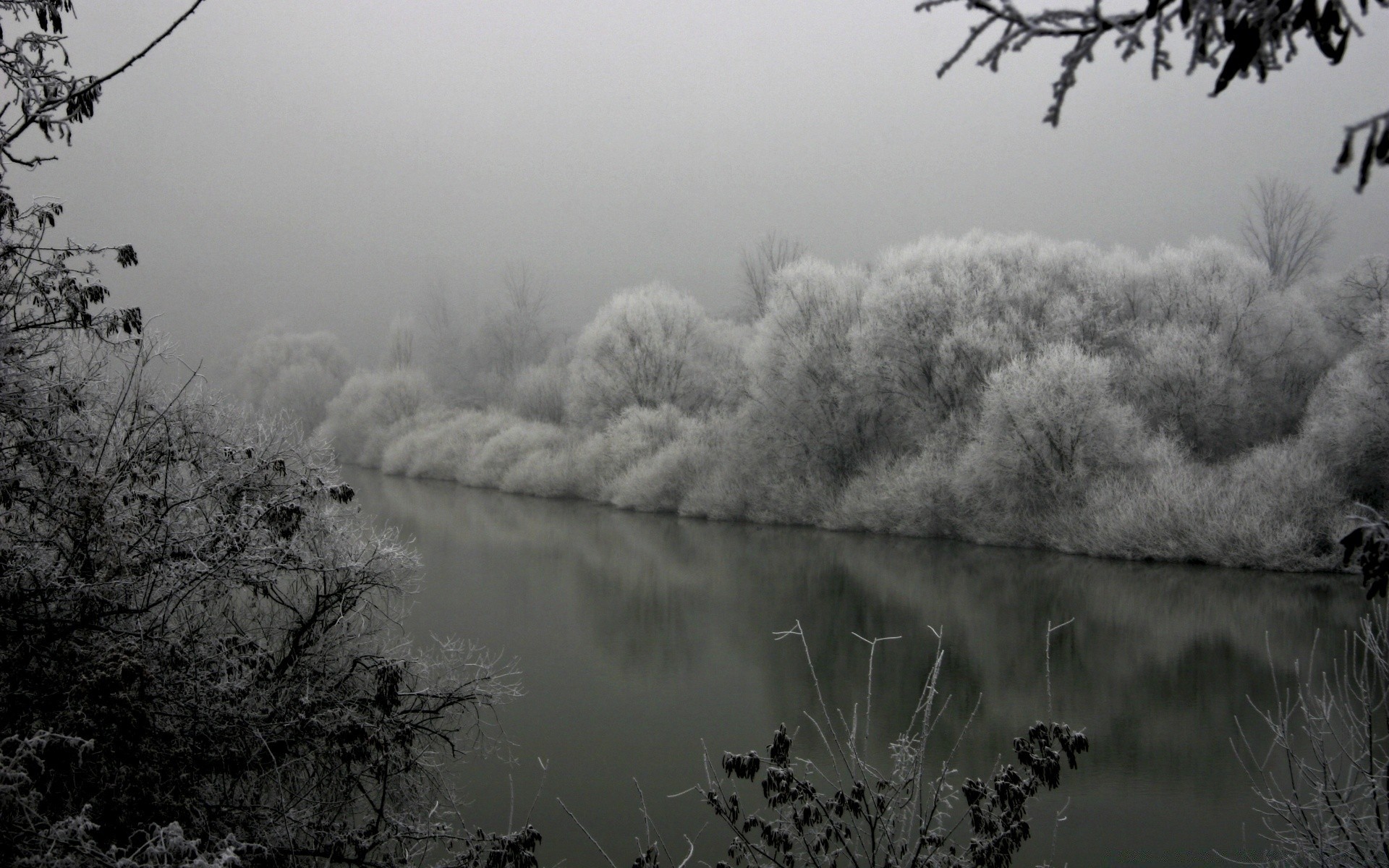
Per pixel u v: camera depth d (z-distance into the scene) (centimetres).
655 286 4069
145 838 481
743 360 3206
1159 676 1413
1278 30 159
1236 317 2788
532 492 3872
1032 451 2381
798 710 1309
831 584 2083
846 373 2847
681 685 1425
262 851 519
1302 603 1756
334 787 653
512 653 1568
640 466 3394
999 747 1151
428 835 648
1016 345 2622
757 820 558
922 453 2667
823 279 3045
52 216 547
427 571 2255
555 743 1174
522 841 650
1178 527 2139
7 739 398
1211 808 977
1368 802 493
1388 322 2172
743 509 3062
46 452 526
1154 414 2608
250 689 589
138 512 575
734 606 1923
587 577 2192
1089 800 1005
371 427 5316
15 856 380
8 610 484
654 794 1018
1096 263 3055
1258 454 2214
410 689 758
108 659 474
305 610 705
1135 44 172
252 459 670
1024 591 1947
